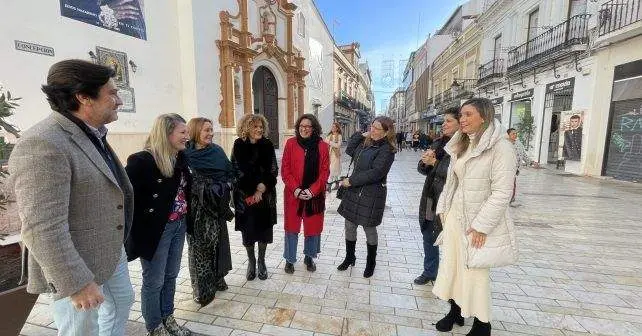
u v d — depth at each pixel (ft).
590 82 33.55
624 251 13.42
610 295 9.87
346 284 10.37
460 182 7.20
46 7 18.85
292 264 11.07
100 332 5.65
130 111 24.48
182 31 28.22
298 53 46.85
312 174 10.46
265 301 9.30
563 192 25.22
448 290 7.67
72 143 4.38
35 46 18.42
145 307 7.17
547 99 40.86
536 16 43.62
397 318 8.58
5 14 17.15
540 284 10.55
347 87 99.19
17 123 17.72
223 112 32.12
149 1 25.54
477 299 7.04
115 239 4.93
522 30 45.88
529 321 8.54
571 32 35.70
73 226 4.44
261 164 10.05
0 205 6.61
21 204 3.85
